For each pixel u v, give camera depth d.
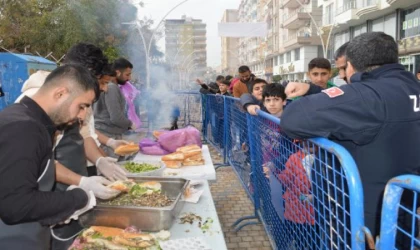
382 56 1.62
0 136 1.26
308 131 1.50
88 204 1.59
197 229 1.80
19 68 8.88
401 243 1.30
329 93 1.53
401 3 19.73
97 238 1.62
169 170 2.80
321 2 31.44
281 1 43.66
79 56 2.25
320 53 36.31
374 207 1.51
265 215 3.28
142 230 1.76
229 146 5.92
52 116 1.47
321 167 1.57
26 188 1.26
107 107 3.72
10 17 14.57
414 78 1.60
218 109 7.21
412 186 0.94
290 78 43.00
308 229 1.88
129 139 5.32
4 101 8.94
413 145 1.49
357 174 1.20
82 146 2.11
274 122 2.28
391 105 1.45
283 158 2.30
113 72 2.50
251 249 3.32
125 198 1.96
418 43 19.11
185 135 3.42
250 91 5.40
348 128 1.46
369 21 24.56
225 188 5.12
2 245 1.48
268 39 53.31
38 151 1.33
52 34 14.54
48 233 1.64
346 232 1.36
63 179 1.83
